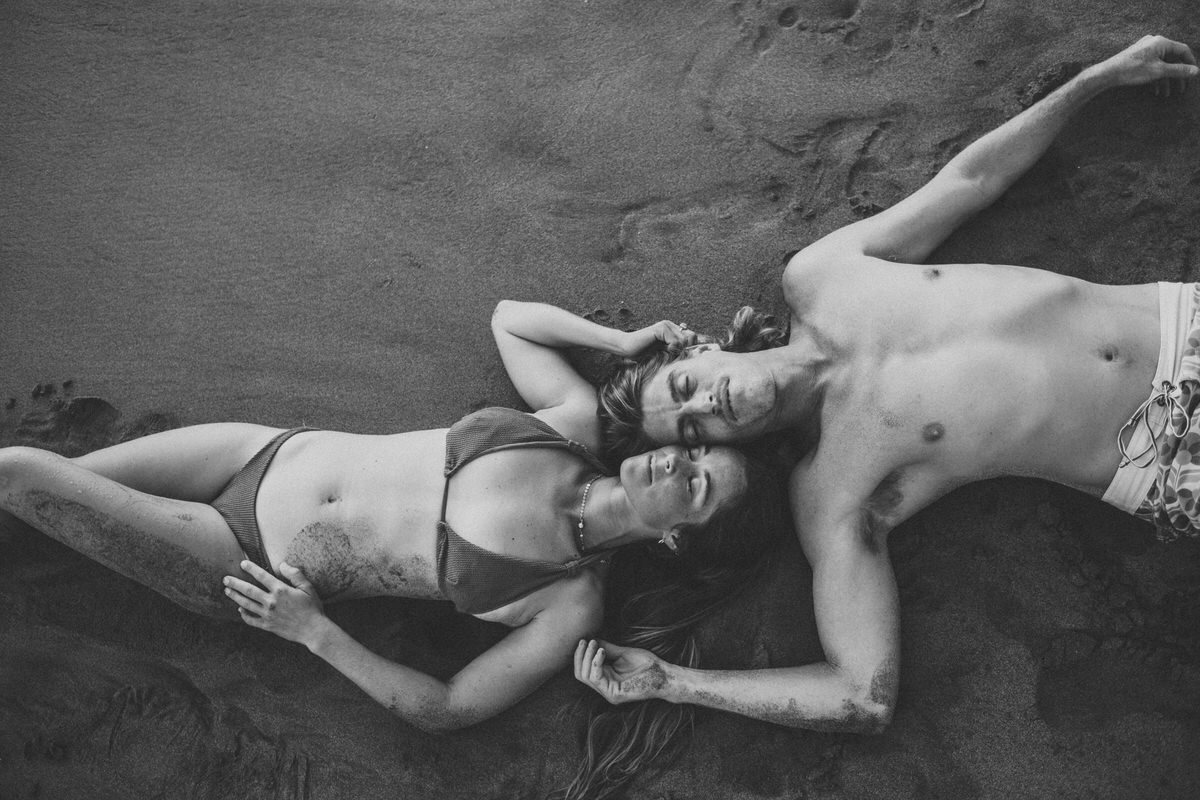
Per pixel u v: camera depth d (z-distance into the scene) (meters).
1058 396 2.30
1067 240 2.70
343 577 2.44
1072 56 2.79
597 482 2.47
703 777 2.58
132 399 2.82
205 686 2.65
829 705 2.37
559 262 2.85
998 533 2.63
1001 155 2.55
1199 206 2.69
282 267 2.88
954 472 2.40
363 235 2.90
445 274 2.86
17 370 2.84
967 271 2.43
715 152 2.86
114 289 2.88
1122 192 2.71
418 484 2.41
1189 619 2.55
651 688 2.45
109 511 2.30
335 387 2.81
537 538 2.37
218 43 3.05
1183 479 2.26
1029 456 2.37
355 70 3.01
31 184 2.96
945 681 2.58
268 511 2.41
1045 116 2.54
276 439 2.49
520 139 2.92
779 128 2.86
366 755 2.62
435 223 2.89
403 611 2.68
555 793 2.59
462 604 2.38
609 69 2.94
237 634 2.65
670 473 2.31
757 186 2.84
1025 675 2.56
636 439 2.51
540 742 2.61
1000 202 2.72
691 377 2.35
